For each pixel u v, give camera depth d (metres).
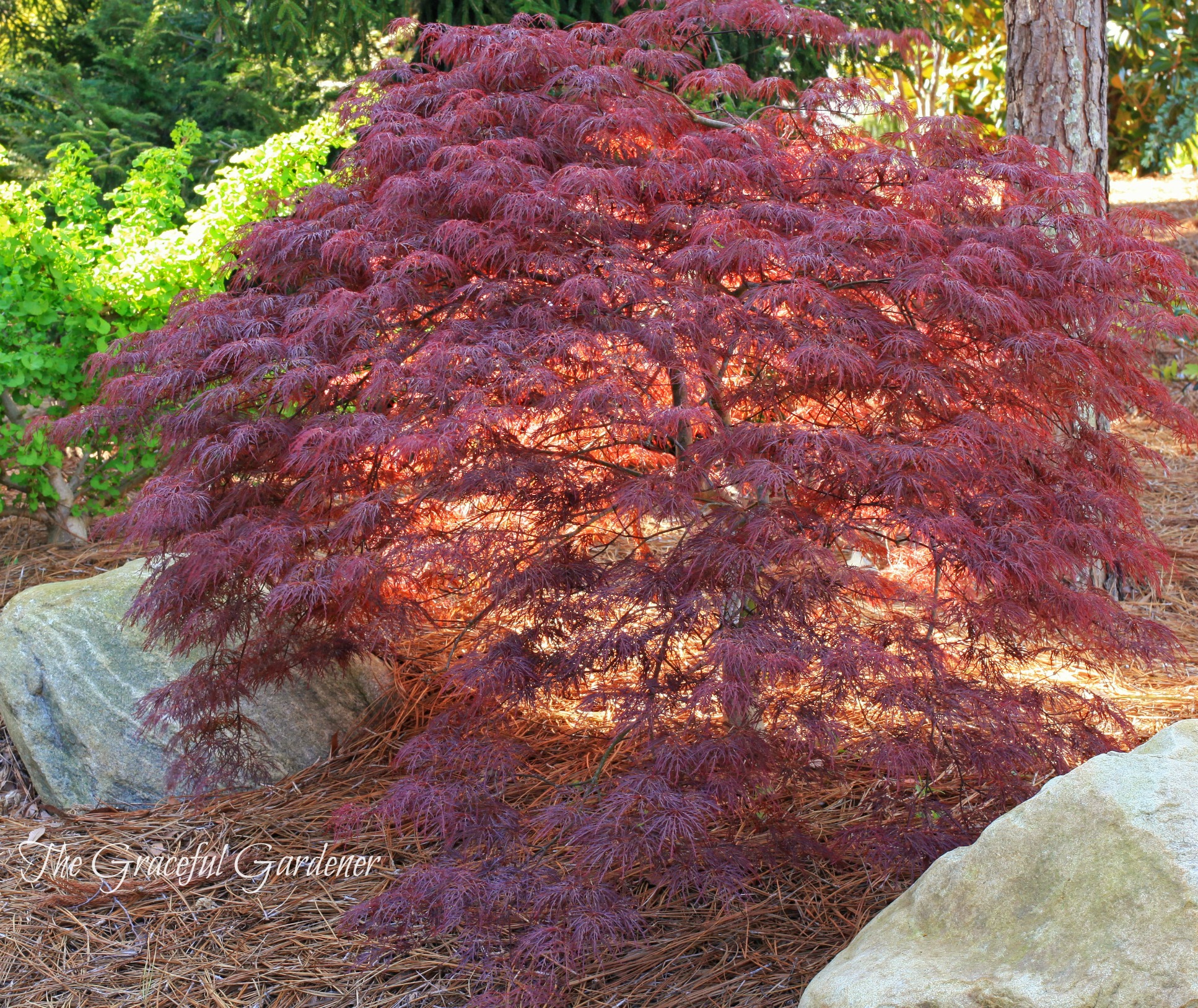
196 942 2.66
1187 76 8.16
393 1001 2.41
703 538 2.45
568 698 2.78
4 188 4.36
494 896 2.37
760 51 5.70
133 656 3.51
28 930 2.72
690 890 2.71
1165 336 2.98
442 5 5.56
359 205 2.99
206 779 3.26
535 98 2.90
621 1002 2.34
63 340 4.54
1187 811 1.81
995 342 2.57
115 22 8.42
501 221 2.63
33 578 4.50
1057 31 4.42
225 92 8.05
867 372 2.40
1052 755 2.44
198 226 4.63
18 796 3.44
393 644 3.74
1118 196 8.70
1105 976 1.66
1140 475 2.92
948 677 2.47
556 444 2.86
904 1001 1.78
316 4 6.06
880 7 5.94
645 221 2.81
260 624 3.25
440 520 2.86
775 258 2.57
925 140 2.96
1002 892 1.91
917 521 2.29
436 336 2.55
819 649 2.27
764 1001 2.31
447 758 2.62
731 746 2.35
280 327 2.93
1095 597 2.61
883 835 2.49
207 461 2.87
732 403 2.66
